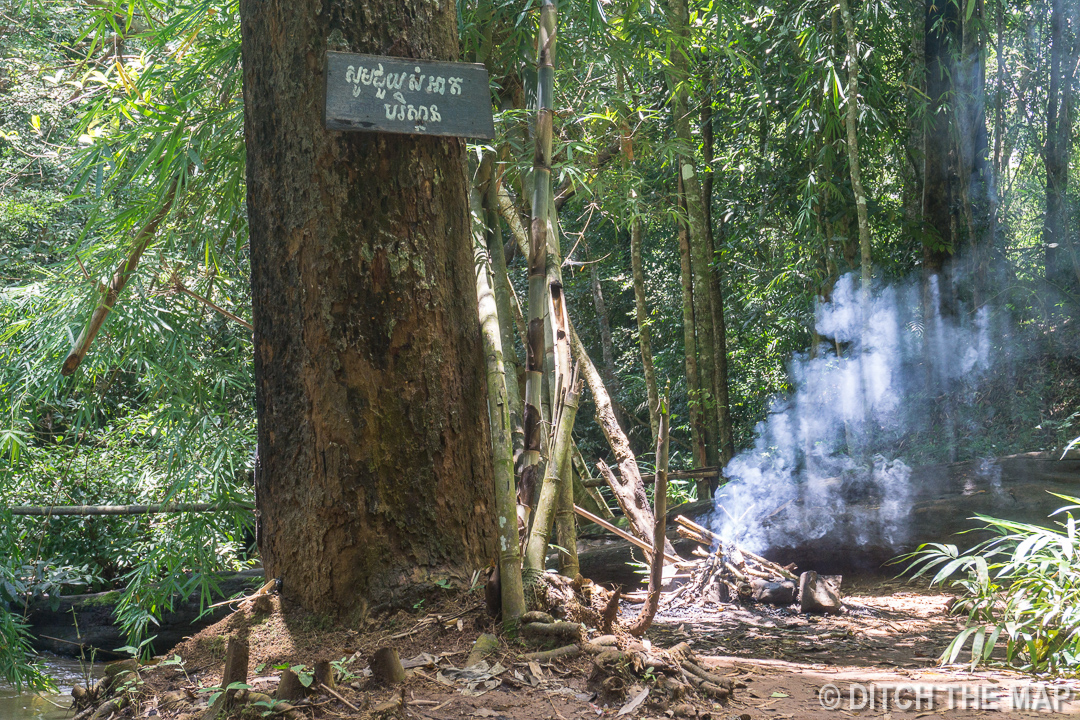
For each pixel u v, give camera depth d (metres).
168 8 3.29
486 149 2.69
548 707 1.83
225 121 2.98
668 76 3.78
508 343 3.07
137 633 4.30
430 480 2.30
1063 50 8.84
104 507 5.58
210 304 3.47
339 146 2.24
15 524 5.30
